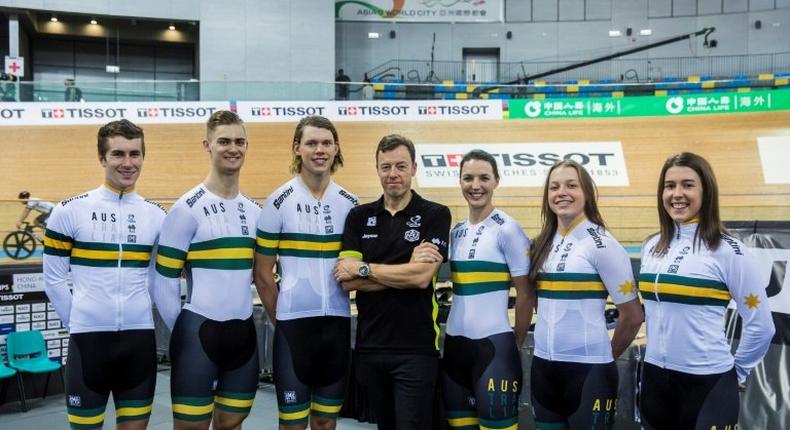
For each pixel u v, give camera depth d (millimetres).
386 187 2812
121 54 17391
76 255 2859
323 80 15250
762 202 11016
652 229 9344
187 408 2773
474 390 2826
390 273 2682
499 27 18484
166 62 17719
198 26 15547
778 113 12250
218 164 2867
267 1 15031
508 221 2906
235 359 2893
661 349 2533
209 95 12156
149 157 11805
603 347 2637
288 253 2914
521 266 2854
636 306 2691
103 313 2811
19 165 11625
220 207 2889
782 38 17078
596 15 18297
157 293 2865
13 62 12695
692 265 2461
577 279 2660
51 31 15867
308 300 2867
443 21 17203
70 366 2809
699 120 12383
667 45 17938
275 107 12250
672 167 2537
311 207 2936
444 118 12453
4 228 7516
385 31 18234
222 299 2838
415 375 2695
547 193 2818
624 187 11445
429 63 18266
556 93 13039
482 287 2855
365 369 2791
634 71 18047
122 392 2857
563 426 2734
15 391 5441
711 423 2400
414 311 2738
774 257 3771
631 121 12492
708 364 2422
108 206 2920
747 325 2441
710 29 17547
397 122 12391
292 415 2836
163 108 12117
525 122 12523
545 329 2742
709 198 2475
